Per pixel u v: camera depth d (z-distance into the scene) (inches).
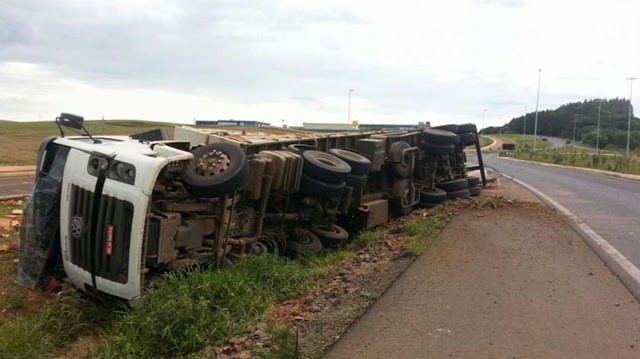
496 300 234.7
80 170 254.5
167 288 243.4
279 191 343.6
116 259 242.8
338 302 237.8
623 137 4527.6
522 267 287.1
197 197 276.4
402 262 299.1
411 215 528.4
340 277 289.4
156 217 252.1
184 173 273.4
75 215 254.7
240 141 343.6
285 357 173.8
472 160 1008.2
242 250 313.0
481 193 714.8
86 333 244.4
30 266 275.9
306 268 328.2
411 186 538.9
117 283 244.7
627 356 180.7
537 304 230.1
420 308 224.4
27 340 218.2
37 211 271.1
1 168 1123.9
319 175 363.3
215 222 289.6
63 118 285.3
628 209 561.3
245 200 324.5
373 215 463.8
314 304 240.7
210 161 279.1
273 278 282.0
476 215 456.4
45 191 270.4
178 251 269.0
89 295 266.8
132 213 240.1
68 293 251.8
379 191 513.3
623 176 1212.5
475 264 291.9
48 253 271.9
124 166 243.9
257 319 226.8
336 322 209.5
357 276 283.6
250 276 275.4
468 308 224.7
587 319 213.5
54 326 235.6
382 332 199.9
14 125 3941.9
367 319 212.4
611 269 288.4
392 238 399.5
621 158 1808.6
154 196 260.1
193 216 279.0
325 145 446.9
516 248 330.0
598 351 184.5
